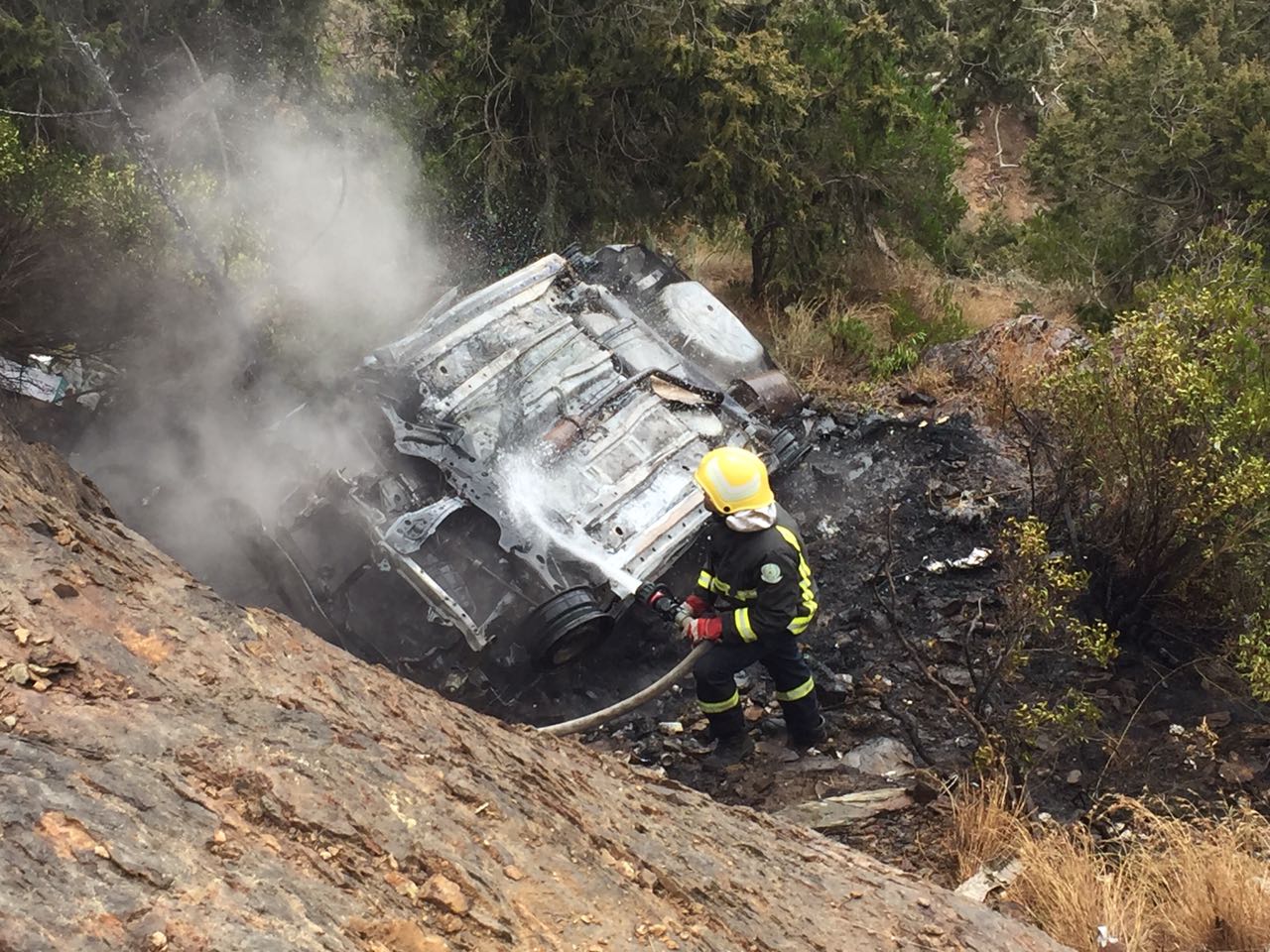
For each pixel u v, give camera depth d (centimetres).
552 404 618
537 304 689
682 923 265
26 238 511
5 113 646
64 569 260
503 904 234
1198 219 1123
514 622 559
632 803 326
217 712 244
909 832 474
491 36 909
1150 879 414
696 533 577
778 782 515
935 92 1711
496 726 331
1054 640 582
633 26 905
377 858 227
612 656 598
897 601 626
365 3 1004
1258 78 1094
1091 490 648
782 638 504
